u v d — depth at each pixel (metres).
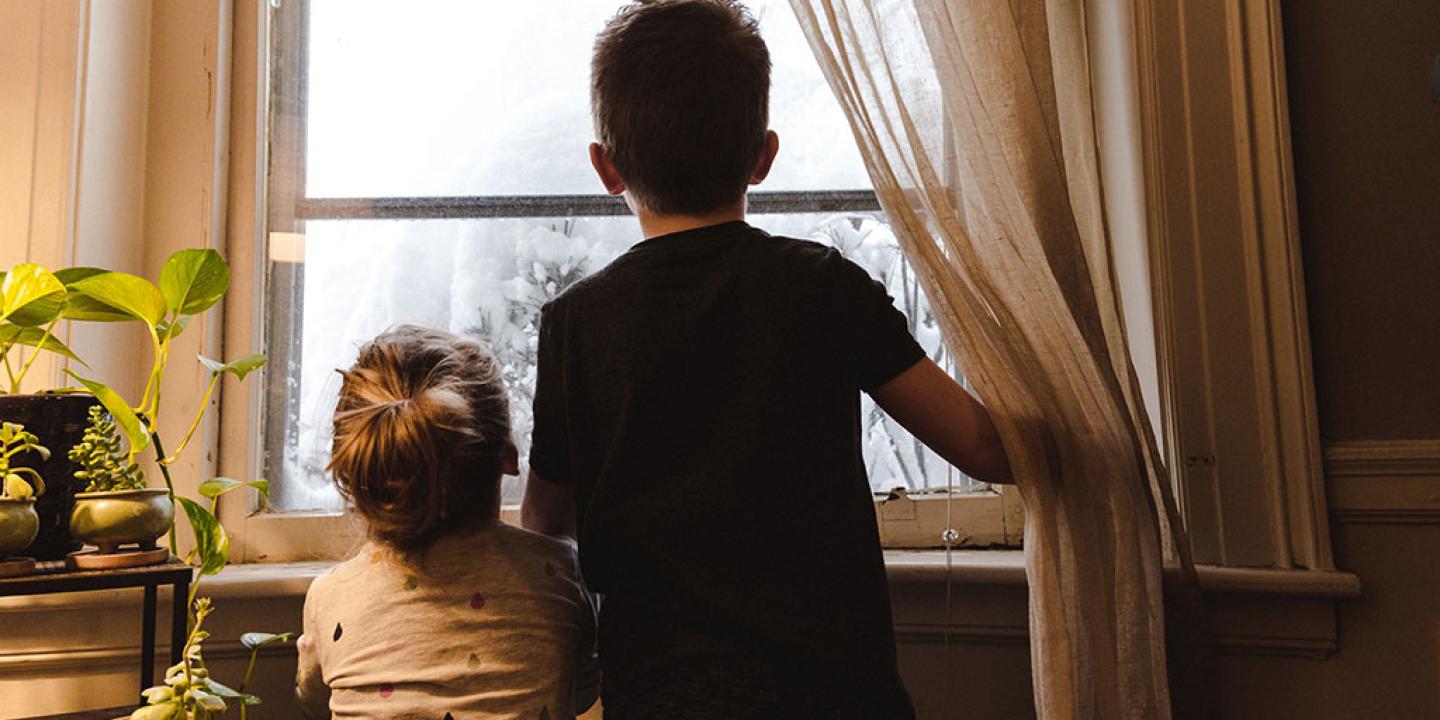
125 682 1.06
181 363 1.17
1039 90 0.93
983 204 0.92
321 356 1.25
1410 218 1.05
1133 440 0.90
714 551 0.74
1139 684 0.89
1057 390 0.89
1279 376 1.03
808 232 1.26
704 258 0.81
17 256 1.06
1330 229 1.06
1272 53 1.05
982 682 1.08
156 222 1.19
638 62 0.82
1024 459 0.87
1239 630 1.02
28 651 1.03
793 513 0.76
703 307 0.78
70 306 0.93
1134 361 1.13
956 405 0.85
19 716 1.04
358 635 0.83
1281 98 1.05
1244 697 1.02
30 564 0.84
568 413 0.81
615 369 0.79
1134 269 1.12
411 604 0.83
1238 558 1.02
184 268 0.93
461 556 0.85
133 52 1.18
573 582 0.89
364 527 0.89
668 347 0.78
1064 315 0.90
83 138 1.09
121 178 1.16
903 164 0.92
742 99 0.83
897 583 1.08
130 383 1.17
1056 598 0.87
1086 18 1.23
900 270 1.25
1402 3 1.07
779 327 0.78
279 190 1.26
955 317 0.88
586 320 0.81
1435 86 1.01
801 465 0.77
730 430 0.76
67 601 1.02
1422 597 1.01
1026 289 0.90
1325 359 1.04
